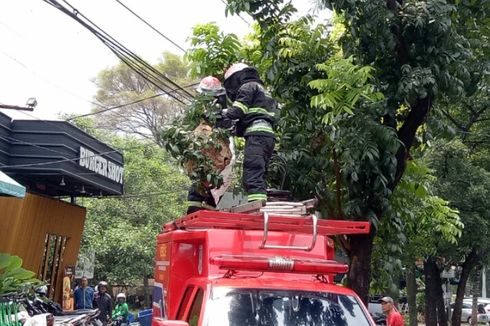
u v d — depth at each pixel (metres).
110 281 30.34
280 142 9.26
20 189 11.14
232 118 6.94
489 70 9.34
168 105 46.88
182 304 6.72
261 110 7.02
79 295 19.61
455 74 8.77
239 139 8.84
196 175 7.05
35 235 17.59
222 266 5.89
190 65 9.69
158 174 32.47
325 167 9.02
